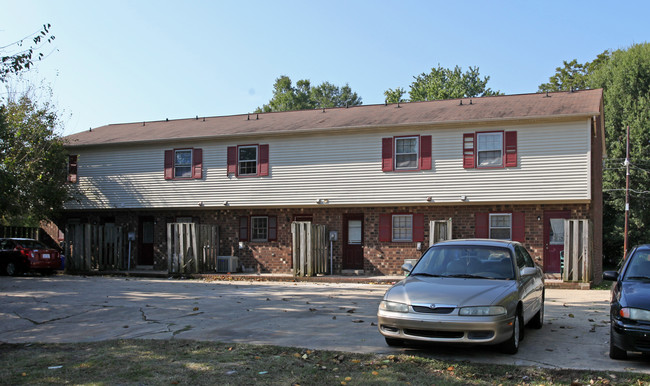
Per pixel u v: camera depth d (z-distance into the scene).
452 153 20.94
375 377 6.64
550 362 7.45
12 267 23.12
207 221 24.83
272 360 7.49
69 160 26.66
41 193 24.02
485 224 20.73
